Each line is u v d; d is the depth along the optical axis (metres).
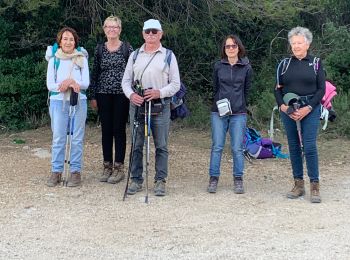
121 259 5.37
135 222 6.42
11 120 12.16
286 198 7.48
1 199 7.21
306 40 7.09
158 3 12.34
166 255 5.47
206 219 6.54
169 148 10.61
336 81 13.48
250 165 9.45
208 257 5.42
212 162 7.70
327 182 8.41
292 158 7.47
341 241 5.86
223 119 7.63
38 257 5.41
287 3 11.45
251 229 6.21
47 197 7.34
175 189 7.86
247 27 13.84
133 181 7.63
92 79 7.95
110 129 8.05
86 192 7.59
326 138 11.67
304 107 7.05
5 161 9.34
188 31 12.77
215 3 12.08
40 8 11.97
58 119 7.71
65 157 8.05
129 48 7.80
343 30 13.95
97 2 11.82
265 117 12.61
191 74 13.52
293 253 5.53
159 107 7.26
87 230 6.15
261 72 13.85
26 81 12.08
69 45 7.64
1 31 12.29
